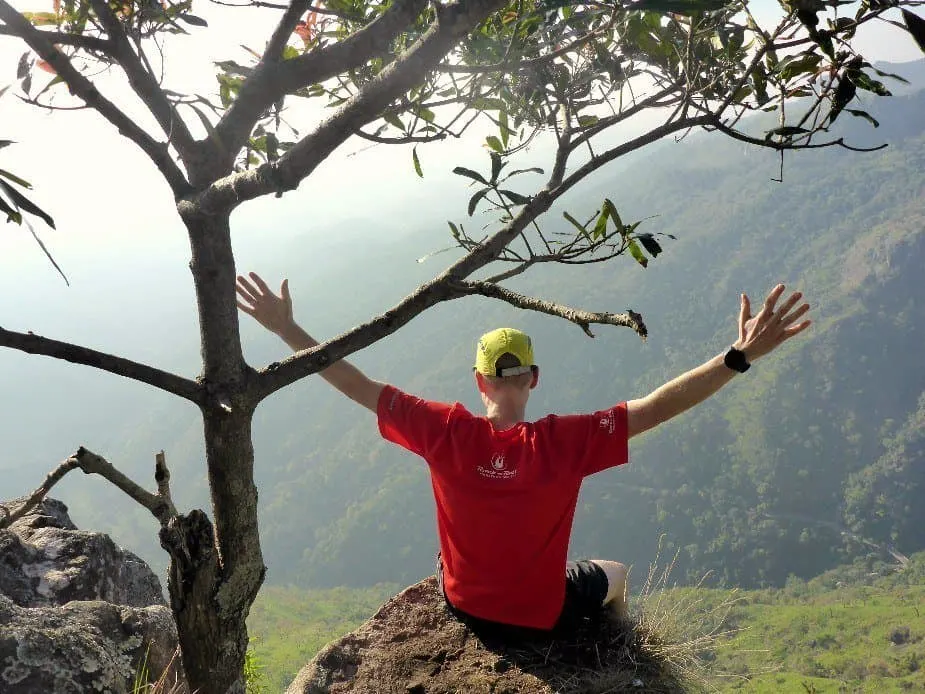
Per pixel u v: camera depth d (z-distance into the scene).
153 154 1.50
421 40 1.25
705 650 2.45
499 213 1.63
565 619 2.49
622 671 2.35
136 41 1.45
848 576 180.75
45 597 2.75
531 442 2.21
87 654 2.19
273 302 2.36
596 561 2.64
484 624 2.49
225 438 1.72
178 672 2.58
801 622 121.12
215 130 1.44
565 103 1.73
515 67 1.55
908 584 167.25
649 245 1.34
